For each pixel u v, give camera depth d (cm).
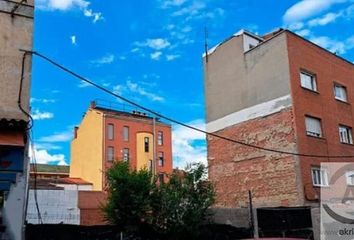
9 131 1027
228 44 2728
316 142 2305
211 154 2678
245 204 2366
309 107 2339
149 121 6481
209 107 2781
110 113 6103
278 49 2375
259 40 2716
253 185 2353
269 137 2330
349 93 2700
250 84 2514
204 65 2891
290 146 2209
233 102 2609
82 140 6234
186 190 1645
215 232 1661
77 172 6197
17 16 1159
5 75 1102
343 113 2591
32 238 1256
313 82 2461
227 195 2497
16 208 1002
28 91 1117
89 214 3022
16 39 1141
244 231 1709
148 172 1672
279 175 2225
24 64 1130
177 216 1592
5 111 1077
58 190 2934
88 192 3117
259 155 2359
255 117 2436
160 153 6519
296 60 2356
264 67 2445
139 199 1553
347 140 2592
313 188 2162
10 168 1001
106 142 5853
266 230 1784
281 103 2303
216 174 2602
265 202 2262
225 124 2628
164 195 1606
